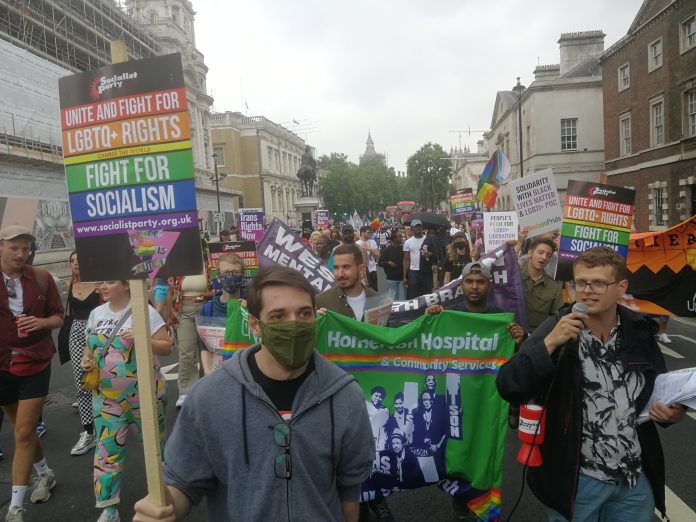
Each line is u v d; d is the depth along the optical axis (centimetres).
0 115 2228
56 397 701
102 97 231
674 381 230
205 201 4984
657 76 2619
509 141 4959
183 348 627
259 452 180
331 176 9925
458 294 434
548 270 650
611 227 562
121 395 366
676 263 769
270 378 190
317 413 186
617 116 3086
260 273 194
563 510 244
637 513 244
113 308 377
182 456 187
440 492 419
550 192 626
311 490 180
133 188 228
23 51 2414
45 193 2491
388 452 341
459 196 2075
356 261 424
